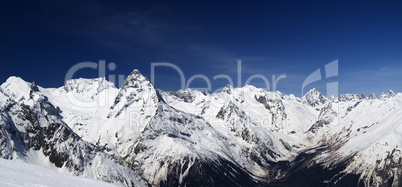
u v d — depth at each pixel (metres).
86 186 87.75
